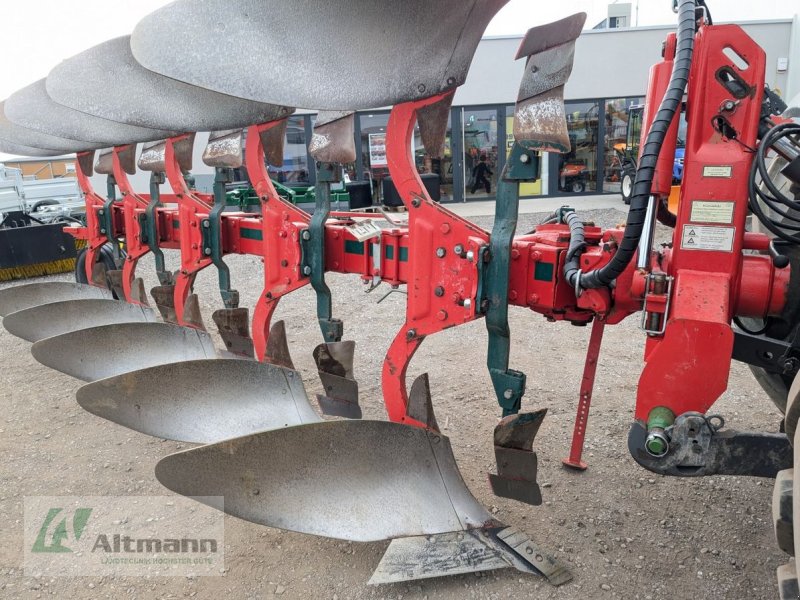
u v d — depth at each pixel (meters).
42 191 9.40
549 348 4.06
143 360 3.32
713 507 2.29
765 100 1.76
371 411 3.22
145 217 3.65
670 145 1.65
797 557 1.07
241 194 6.92
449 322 1.99
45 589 1.95
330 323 2.58
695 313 1.53
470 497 2.03
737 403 3.13
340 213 3.63
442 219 1.95
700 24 1.71
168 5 2.02
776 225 1.57
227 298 3.20
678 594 1.85
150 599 1.89
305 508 1.92
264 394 2.75
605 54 12.74
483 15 1.82
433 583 1.92
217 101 2.76
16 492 2.50
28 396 3.47
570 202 12.31
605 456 2.68
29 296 4.39
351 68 1.99
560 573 1.92
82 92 3.00
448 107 1.95
